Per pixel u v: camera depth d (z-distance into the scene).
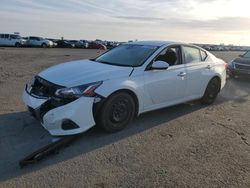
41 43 47.41
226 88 10.37
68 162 4.08
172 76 6.02
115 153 4.40
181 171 3.93
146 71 5.54
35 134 4.96
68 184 3.53
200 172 3.92
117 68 5.30
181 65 6.35
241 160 4.33
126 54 6.04
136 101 5.43
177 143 4.87
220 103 7.76
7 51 28.23
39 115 4.74
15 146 4.50
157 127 5.59
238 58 13.25
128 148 4.60
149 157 4.31
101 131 5.21
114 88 4.93
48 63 17.12
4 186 3.46
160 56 5.91
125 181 3.63
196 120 6.14
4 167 3.89
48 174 3.75
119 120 5.19
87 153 4.38
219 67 7.49
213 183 3.67
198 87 6.83
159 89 5.77
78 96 4.60
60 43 52.34
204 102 7.35
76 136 4.80
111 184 3.56
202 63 6.97
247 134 5.43
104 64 5.63
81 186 3.49
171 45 6.28
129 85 5.15
